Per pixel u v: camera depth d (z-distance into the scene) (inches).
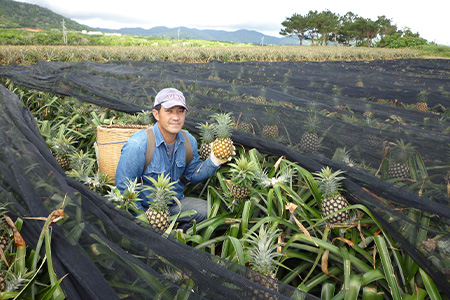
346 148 132.3
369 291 78.2
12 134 110.0
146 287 67.7
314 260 91.0
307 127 145.4
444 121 186.2
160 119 112.2
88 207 85.6
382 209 92.1
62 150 138.5
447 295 74.8
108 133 133.0
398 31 3831.2
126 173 112.5
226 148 117.2
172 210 122.3
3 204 84.7
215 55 1107.3
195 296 64.8
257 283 65.7
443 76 435.2
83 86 247.1
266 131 157.5
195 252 74.2
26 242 79.0
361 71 483.5
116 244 77.1
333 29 4495.6
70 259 71.8
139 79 299.7
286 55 1243.2
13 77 300.2
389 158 117.3
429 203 90.4
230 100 225.6
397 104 270.7
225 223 115.6
